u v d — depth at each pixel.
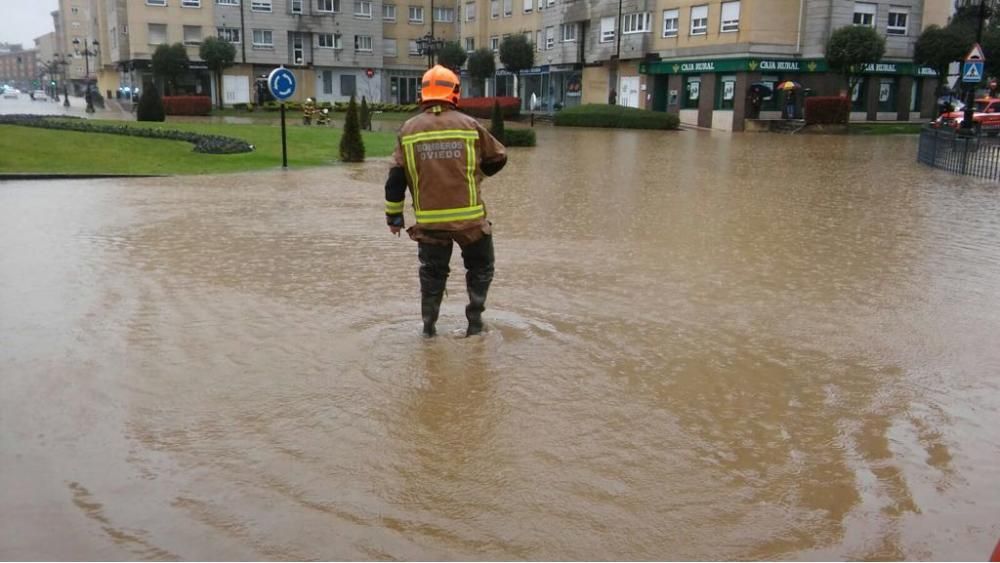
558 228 10.24
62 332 5.44
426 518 3.16
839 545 3.05
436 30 73.38
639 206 12.40
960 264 8.26
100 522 3.11
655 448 3.81
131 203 11.95
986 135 28.02
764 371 4.90
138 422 4.00
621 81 51.78
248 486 3.39
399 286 6.84
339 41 67.75
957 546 3.06
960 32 41.12
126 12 65.12
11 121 24.16
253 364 4.83
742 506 3.31
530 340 5.38
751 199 13.47
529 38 61.88
